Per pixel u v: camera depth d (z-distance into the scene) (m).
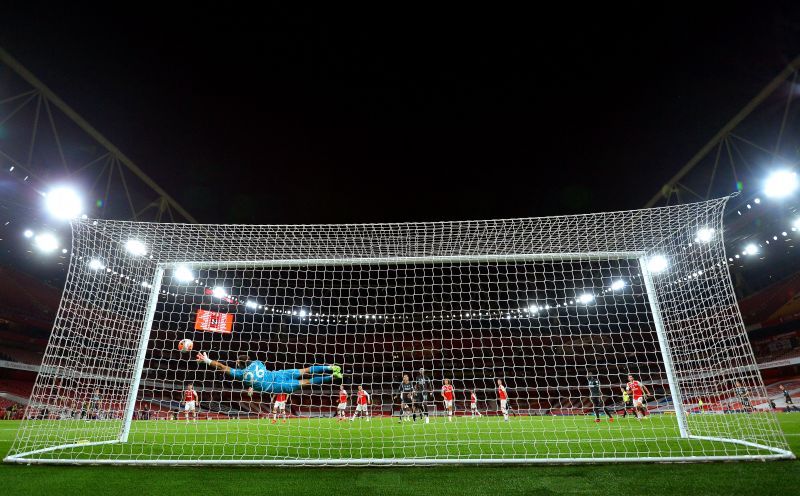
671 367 6.40
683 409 6.23
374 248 6.88
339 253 7.07
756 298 29.70
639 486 3.27
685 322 6.52
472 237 6.40
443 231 6.23
